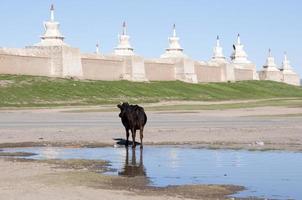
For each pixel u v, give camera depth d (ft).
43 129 116.88
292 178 55.21
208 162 67.10
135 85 354.13
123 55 391.04
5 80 290.97
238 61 525.34
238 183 52.37
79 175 55.83
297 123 135.23
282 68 597.11
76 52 342.23
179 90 371.56
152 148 83.97
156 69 406.41
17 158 71.15
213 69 463.01
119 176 56.34
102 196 44.98
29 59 320.09
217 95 381.19
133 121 82.99
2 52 303.89
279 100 333.01
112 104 279.08
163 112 195.31
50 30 343.87
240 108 225.35
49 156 73.97
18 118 160.76
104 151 80.18
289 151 78.69
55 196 44.70
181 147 84.89
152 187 49.98
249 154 75.31
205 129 115.85
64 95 289.33
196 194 46.80
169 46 436.35
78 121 145.28
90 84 324.80
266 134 104.78
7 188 48.11
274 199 44.98
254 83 483.51
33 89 286.25
